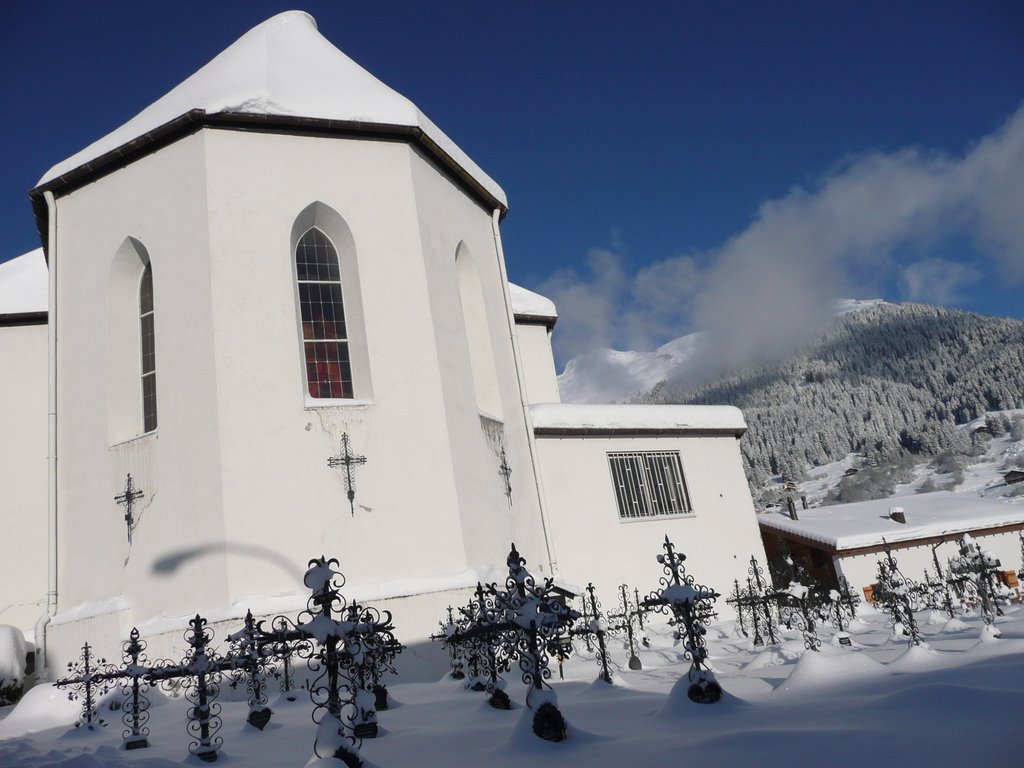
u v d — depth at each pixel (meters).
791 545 34.38
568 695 9.91
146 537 16.80
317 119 18.66
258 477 16.34
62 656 17.08
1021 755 4.20
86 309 18.97
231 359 16.80
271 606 15.25
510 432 21.20
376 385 17.77
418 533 17.06
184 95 19.88
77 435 18.41
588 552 23.94
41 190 19.78
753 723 6.09
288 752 7.40
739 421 28.61
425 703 10.42
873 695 6.73
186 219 17.78
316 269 18.72
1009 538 34.25
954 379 179.75
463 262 21.55
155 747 8.64
